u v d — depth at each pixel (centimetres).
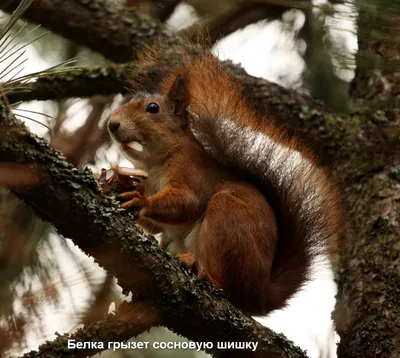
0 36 645
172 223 1007
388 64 723
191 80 1106
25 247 926
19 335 727
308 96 1092
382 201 985
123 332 752
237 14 1141
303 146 1030
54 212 684
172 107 1101
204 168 1054
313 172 1020
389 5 670
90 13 1129
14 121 643
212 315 783
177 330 786
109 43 1141
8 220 943
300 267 983
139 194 886
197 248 964
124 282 745
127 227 722
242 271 938
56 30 1129
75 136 1109
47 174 664
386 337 898
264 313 962
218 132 1057
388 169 1006
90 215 695
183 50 1143
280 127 1041
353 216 999
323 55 1109
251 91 1088
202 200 1029
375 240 964
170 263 757
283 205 1007
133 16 1156
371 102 1040
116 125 1070
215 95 1070
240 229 949
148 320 762
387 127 1009
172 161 1063
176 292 759
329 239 993
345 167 1037
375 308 920
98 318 771
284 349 825
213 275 940
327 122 1066
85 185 697
